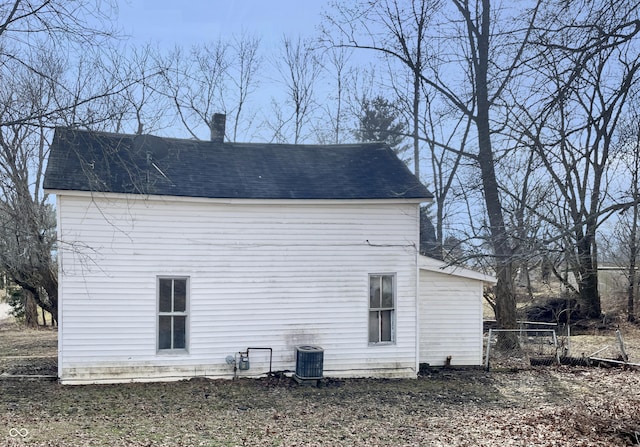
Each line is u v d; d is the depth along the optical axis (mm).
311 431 9930
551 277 31922
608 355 18781
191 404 11656
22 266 18234
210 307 13938
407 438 9531
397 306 15070
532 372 16062
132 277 13445
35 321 30688
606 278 32938
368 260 14914
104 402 11586
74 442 8836
